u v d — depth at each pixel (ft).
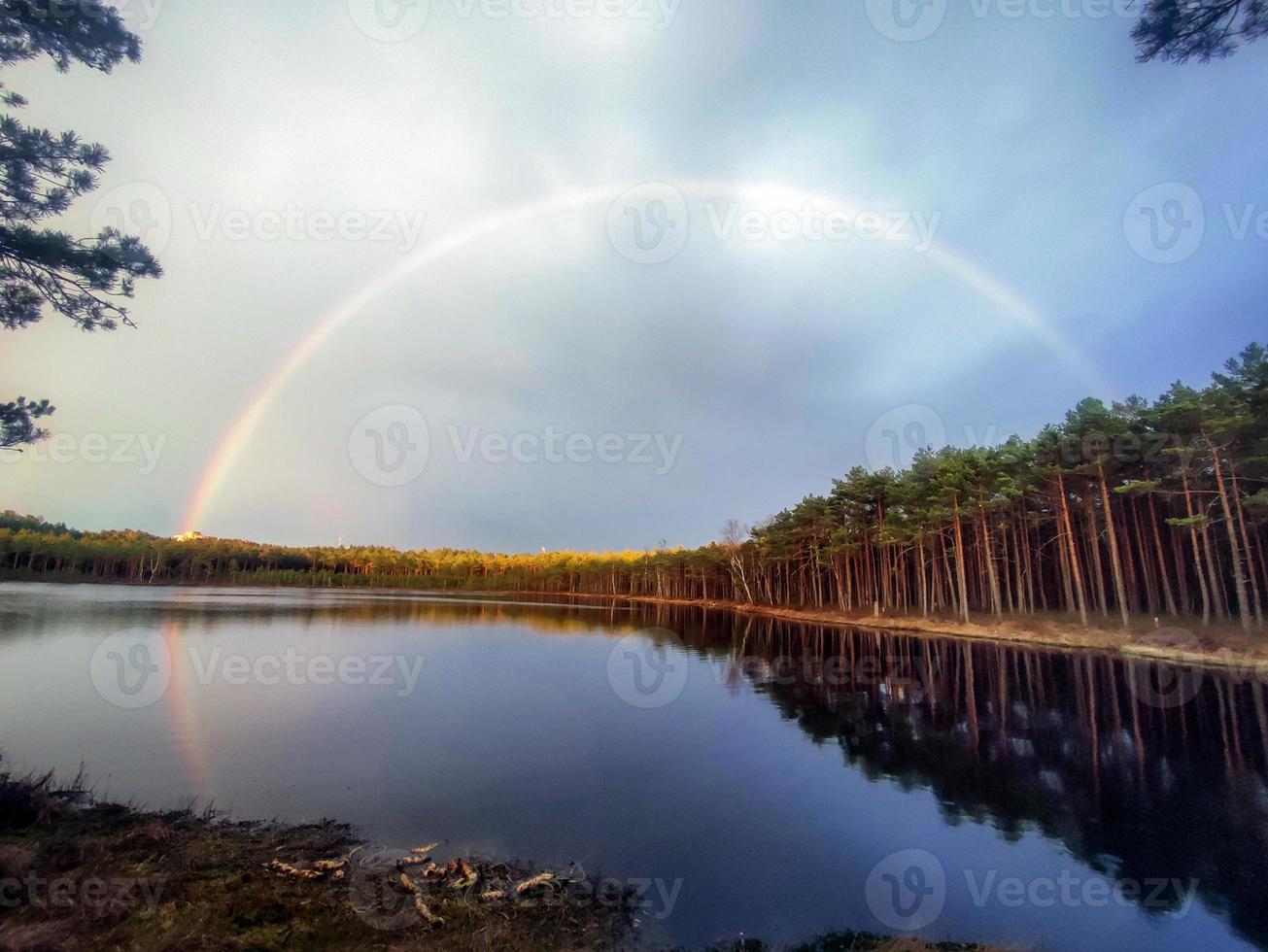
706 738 49.60
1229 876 27.04
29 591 242.78
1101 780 39.65
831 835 30.76
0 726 47.09
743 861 27.58
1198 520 97.81
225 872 22.93
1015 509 146.41
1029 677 80.53
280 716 53.52
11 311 30.14
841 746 47.60
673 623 176.96
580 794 35.70
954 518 147.43
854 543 181.37
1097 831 31.83
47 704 54.54
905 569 184.44
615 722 54.95
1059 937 22.04
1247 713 59.26
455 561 497.46
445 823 30.68
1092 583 148.05
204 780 35.68
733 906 23.61
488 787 36.40
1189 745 47.85
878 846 29.66
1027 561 145.69
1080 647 111.04
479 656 96.68
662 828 31.04
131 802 31.17
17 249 28.86
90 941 17.15
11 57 28.96
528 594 424.87
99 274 30.78
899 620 162.91
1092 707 62.13
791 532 210.59
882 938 21.70
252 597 250.37
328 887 22.79
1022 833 31.37
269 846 26.27
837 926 22.43
